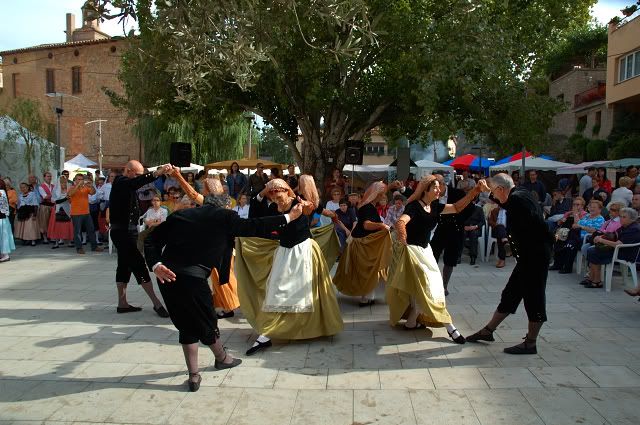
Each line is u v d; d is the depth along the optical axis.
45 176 13.49
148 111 15.87
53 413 3.86
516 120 13.91
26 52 37.38
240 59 4.36
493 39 12.35
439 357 4.95
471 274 9.02
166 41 5.09
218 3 4.12
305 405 3.98
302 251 5.31
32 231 13.02
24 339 5.55
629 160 18.48
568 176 23.97
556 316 6.27
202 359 4.96
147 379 4.48
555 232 9.73
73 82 36.91
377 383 4.36
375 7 12.95
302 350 5.18
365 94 15.80
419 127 18.42
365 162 50.66
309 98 13.27
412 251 5.43
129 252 6.29
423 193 5.42
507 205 4.98
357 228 6.75
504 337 5.53
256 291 5.61
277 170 12.61
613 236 7.73
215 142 31.06
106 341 5.49
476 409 3.87
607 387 4.22
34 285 8.29
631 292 6.28
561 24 14.41
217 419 3.77
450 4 13.26
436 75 12.28
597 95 26.20
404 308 5.61
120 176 6.40
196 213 4.23
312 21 11.58
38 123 17.94
